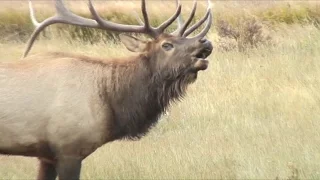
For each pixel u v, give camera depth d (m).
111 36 38.31
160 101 16.02
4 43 38.97
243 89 24.59
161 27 16.08
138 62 15.92
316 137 19.19
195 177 16.91
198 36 15.98
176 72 15.80
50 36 39.84
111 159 18.59
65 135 15.10
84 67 15.51
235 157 18.00
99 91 15.48
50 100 15.09
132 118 15.84
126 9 45.03
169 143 19.97
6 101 14.99
